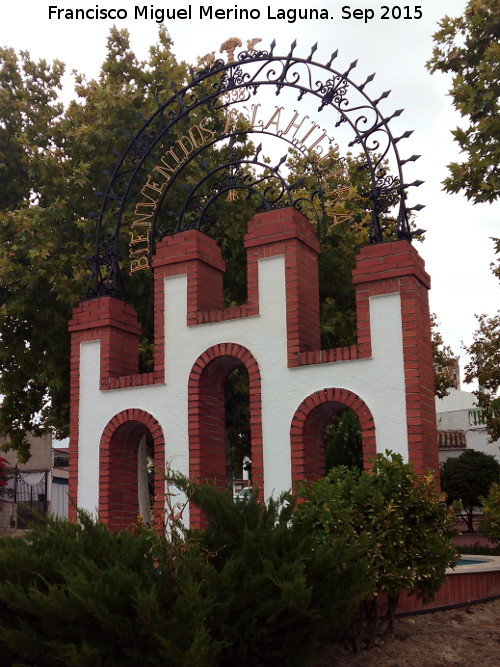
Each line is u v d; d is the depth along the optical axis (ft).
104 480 32.24
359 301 27.91
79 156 49.60
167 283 32.81
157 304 32.83
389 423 26.48
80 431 33.40
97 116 48.96
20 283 45.39
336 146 31.12
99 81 53.52
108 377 33.32
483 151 37.35
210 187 48.14
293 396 28.50
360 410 27.02
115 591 16.99
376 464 22.77
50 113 52.80
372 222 29.60
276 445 28.48
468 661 20.95
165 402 31.55
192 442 30.53
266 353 29.45
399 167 29.25
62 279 44.24
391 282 27.50
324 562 18.63
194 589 16.69
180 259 32.60
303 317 29.55
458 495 76.74
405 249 27.40
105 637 17.15
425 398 26.84
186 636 16.38
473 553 50.19
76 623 17.20
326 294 50.16
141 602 16.16
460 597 28.30
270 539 18.83
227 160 50.24
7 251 45.32
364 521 21.59
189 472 30.27
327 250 48.57
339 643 22.04
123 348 34.55
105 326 33.86
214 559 19.30
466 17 39.78
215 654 16.35
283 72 32.27
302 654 18.38
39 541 19.99
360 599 19.47
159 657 16.67
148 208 47.06
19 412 52.29
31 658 17.53
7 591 17.42
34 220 45.50
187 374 31.30
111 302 34.14
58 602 16.70
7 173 50.75
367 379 27.20
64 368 47.78
